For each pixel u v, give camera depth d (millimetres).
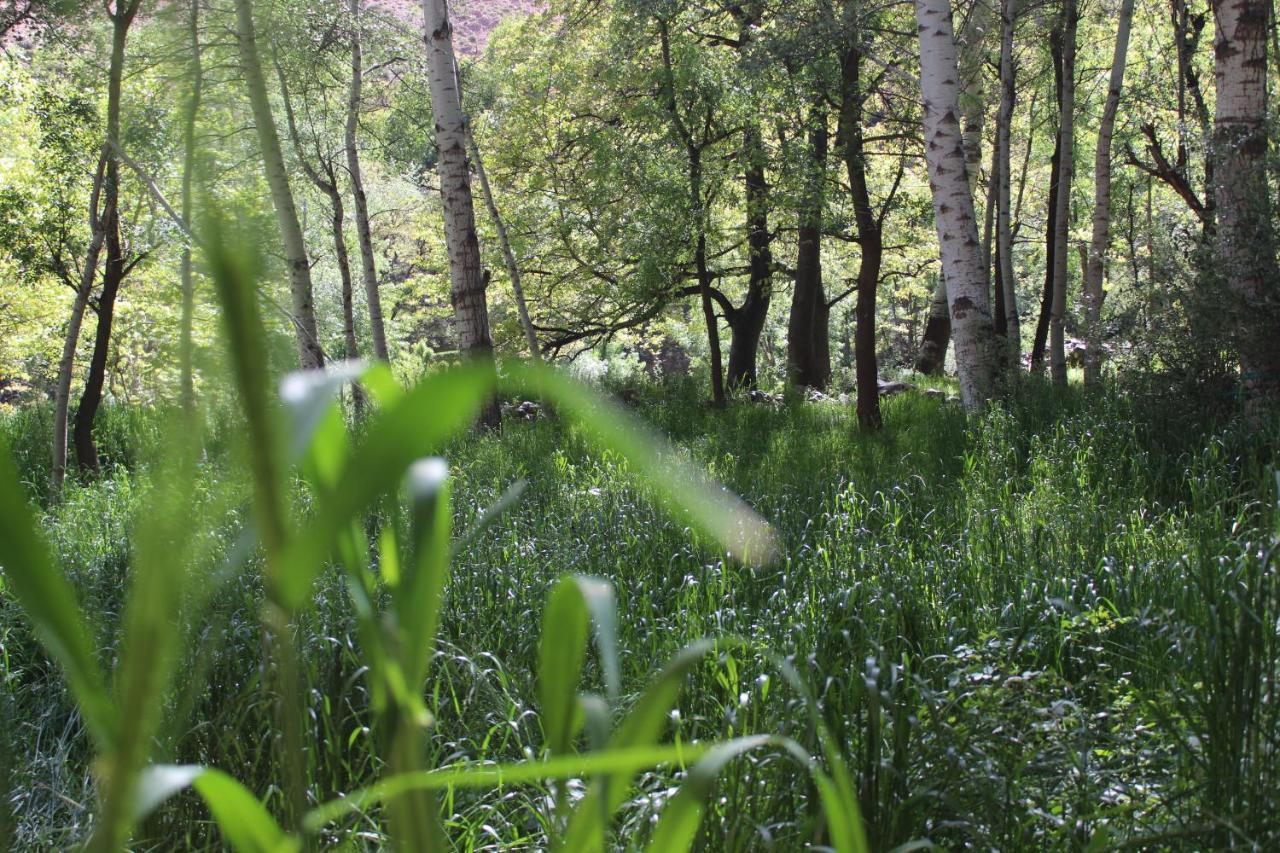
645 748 985
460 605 5176
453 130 14781
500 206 23141
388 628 843
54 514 8680
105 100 10680
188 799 3297
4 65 13570
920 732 2943
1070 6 15898
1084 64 22656
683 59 17625
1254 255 8891
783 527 6762
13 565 677
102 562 6176
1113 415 9180
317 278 28359
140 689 690
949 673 3752
